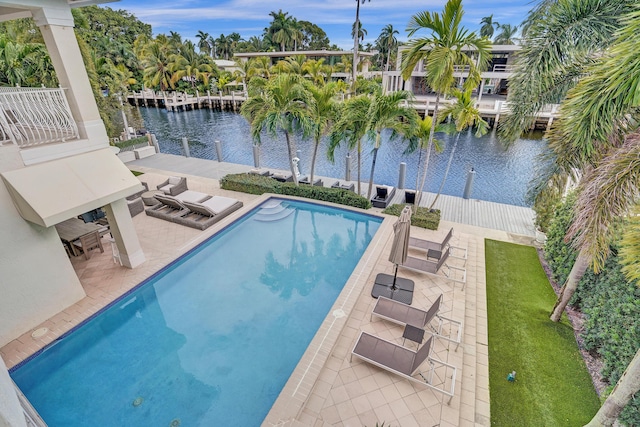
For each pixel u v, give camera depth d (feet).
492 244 36.94
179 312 27.55
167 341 24.67
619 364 19.30
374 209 44.83
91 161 26.89
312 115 46.21
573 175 23.67
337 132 43.57
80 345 24.38
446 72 32.19
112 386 21.30
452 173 68.64
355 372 21.15
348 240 38.73
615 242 21.20
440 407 18.99
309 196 47.32
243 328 25.84
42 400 20.54
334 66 180.86
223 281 31.53
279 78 44.78
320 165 74.23
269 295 29.50
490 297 28.76
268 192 49.44
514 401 20.06
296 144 92.17
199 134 107.65
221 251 36.52
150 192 47.47
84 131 26.86
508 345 23.99
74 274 27.07
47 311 25.59
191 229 39.40
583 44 21.61
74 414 19.67
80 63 25.68
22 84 60.08
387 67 187.21
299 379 20.35
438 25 31.17
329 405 19.07
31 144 24.35
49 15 23.12
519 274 31.86
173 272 32.81
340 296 27.58
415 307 26.53
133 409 19.86
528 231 40.19
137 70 176.04
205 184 54.65
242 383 21.34
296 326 25.94
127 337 25.13
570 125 19.12
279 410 18.56
